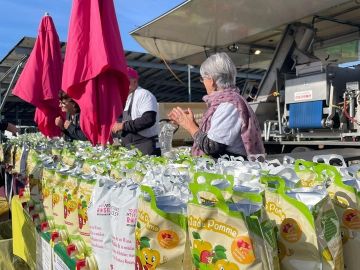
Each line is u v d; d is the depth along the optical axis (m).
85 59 2.05
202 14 4.66
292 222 0.77
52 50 3.23
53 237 1.42
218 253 0.73
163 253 0.84
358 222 0.81
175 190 1.05
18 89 3.26
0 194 3.83
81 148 2.48
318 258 0.73
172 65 10.05
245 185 1.01
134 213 1.00
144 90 3.09
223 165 1.35
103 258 1.13
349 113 3.87
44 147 2.74
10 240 2.21
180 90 13.37
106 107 2.09
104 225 1.13
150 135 3.08
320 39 6.39
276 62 5.40
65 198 1.40
